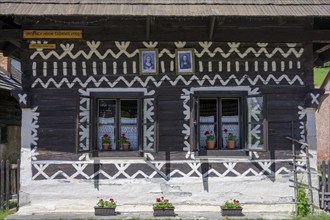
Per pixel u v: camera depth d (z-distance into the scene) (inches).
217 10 357.4
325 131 863.7
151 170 382.0
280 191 383.9
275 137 388.8
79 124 372.5
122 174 380.8
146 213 360.5
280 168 386.0
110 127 389.7
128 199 379.6
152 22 366.3
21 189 378.0
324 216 348.5
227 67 391.2
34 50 387.2
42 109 384.8
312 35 391.5
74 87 385.7
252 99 379.9
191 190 381.1
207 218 345.1
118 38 386.6
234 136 387.9
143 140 379.2
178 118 386.3
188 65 387.9
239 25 391.9
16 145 665.0
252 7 365.7
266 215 355.6
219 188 382.0
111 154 380.8
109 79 386.6
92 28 387.5
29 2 365.7
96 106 387.9
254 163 384.5
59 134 382.9
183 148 384.2
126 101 392.5
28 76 385.4
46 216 349.7
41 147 382.0
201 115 392.2
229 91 388.5
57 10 353.1
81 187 379.2
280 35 390.6
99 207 354.0
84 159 381.1
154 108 375.2
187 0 374.0
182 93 387.5
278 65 393.7
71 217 346.6
